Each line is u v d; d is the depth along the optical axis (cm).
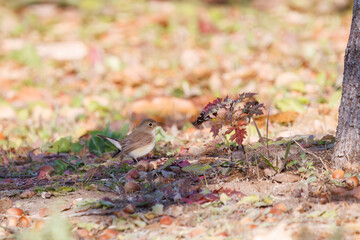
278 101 1442
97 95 1858
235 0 3147
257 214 729
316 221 700
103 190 922
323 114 1383
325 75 1691
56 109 1655
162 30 2691
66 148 1274
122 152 1088
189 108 1650
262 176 889
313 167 879
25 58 2247
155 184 901
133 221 750
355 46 833
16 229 766
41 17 2991
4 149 1336
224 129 1156
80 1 3191
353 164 861
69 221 774
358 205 744
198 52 2297
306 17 2728
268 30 2533
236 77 1875
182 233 699
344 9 2848
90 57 2153
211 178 922
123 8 3061
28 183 1024
